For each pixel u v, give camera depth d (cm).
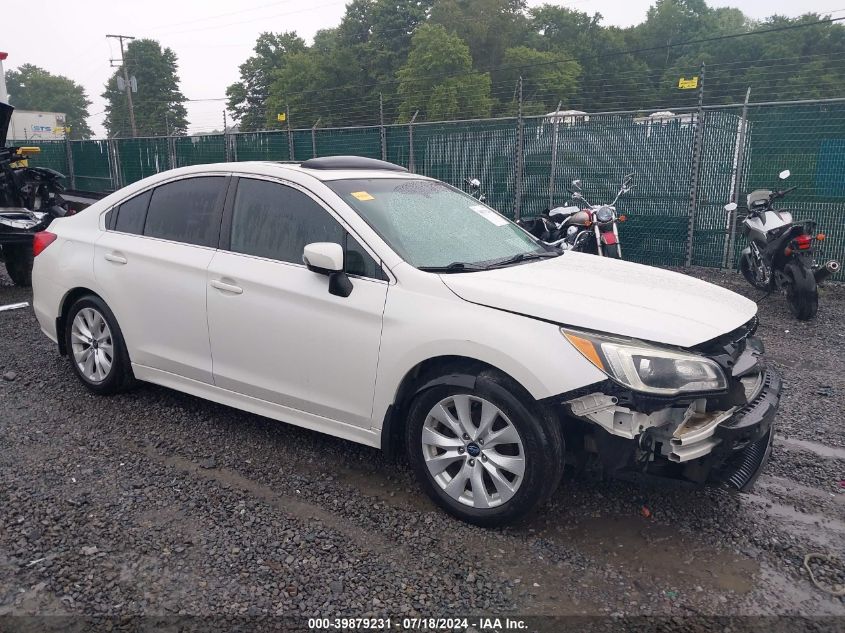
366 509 356
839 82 3669
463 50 5603
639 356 300
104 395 502
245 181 424
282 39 7869
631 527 344
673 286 376
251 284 397
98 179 2198
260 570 303
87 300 489
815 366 604
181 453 417
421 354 337
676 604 286
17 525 334
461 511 340
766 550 326
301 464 406
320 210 388
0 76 1164
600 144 1143
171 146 1933
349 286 362
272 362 395
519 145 1220
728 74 4147
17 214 883
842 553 324
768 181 1001
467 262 381
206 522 341
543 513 354
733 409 324
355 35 7181
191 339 431
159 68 9062
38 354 607
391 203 405
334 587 293
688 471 327
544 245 459
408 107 4891
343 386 368
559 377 304
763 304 841
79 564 305
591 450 323
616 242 883
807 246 754
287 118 1634
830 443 444
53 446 424
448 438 343
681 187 1077
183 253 434
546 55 6419
